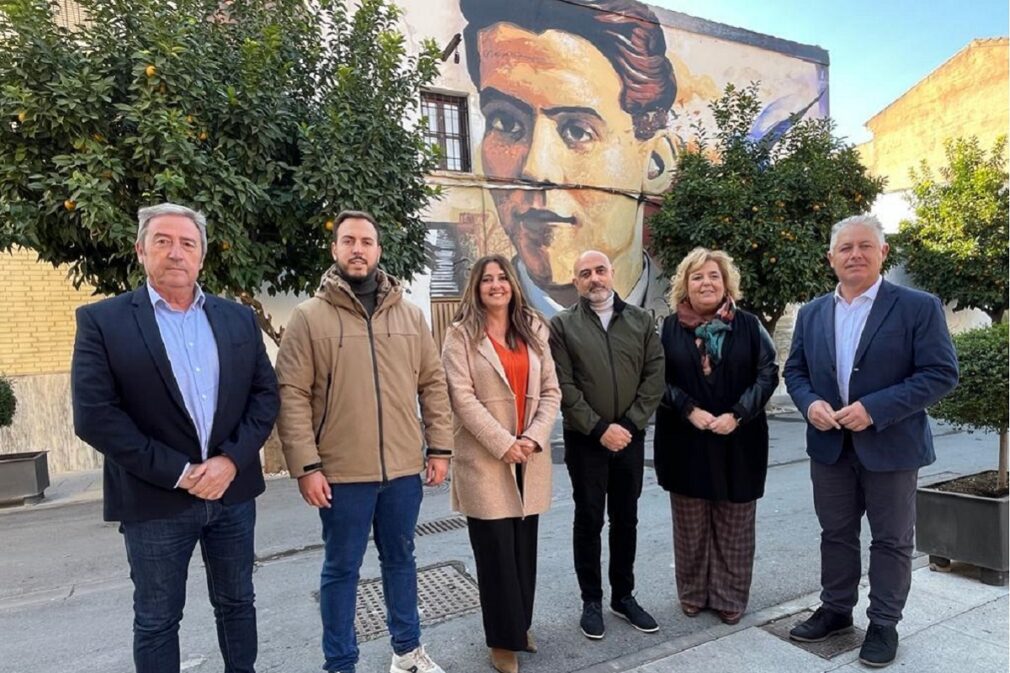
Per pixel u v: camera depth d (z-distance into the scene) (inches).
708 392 120.9
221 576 91.7
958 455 274.8
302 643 123.1
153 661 83.1
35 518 238.5
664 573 150.0
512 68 394.6
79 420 78.4
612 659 110.3
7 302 305.0
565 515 207.3
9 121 196.4
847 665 105.1
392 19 271.6
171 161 204.5
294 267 264.7
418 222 275.7
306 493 96.7
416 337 106.5
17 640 132.3
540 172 405.4
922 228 526.6
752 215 378.3
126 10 215.3
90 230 199.9
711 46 472.1
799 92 517.0
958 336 143.8
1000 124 650.2
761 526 185.0
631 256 440.8
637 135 440.5
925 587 133.6
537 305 405.7
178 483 81.7
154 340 83.7
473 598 140.7
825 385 113.3
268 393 94.3
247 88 219.9
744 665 106.2
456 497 111.4
